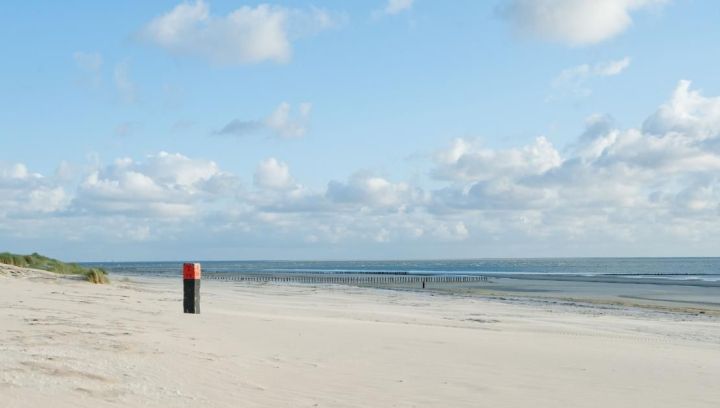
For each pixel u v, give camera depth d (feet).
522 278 311.47
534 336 55.98
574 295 162.09
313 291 161.68
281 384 25.57
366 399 24.26
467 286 218.18
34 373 21.25
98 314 44.52
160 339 33.63
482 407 24.41
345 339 41.78
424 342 43.14
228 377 25.64
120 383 21.72
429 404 24.27
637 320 92.22
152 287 124.77
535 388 28.99
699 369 38.96
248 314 61.82
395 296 145.28
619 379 33.09
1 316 38.22
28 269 96.73
